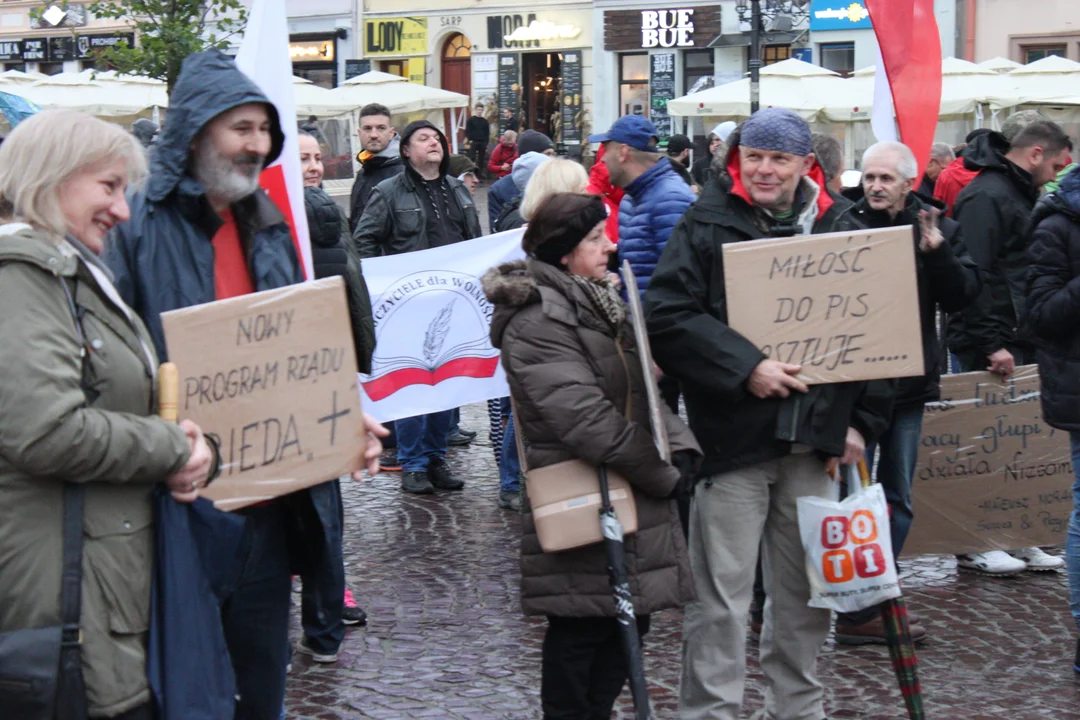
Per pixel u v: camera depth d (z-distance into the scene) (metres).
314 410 3.09
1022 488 6.06
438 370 7.12
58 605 2.62
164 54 13.99
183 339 2.93
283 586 3.39
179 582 2.81
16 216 2.68
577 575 3.61
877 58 5.39
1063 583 6.07
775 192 3.89
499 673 4.88
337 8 34.69
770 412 3.83
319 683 4.76
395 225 7.52
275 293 3.04
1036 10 27.25
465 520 7.12
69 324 2.63
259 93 3.12
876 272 3.77
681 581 3.68
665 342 3.88
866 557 3.91
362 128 8.88
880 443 5.32
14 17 36.88
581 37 32.22
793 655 4.12
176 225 3.13
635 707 3.44
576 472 3.58
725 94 19.98
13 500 2.62
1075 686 4.78
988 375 5.99
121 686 2.71
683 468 3.67
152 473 2.69
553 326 3.57
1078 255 4.73
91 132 2.69
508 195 8.66
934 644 5.22
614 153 5.37
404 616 5.52
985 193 5.93
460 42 34.09
